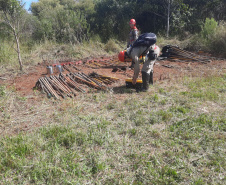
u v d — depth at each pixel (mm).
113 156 2613
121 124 3344
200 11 13797
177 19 12523
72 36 11594
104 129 3207
